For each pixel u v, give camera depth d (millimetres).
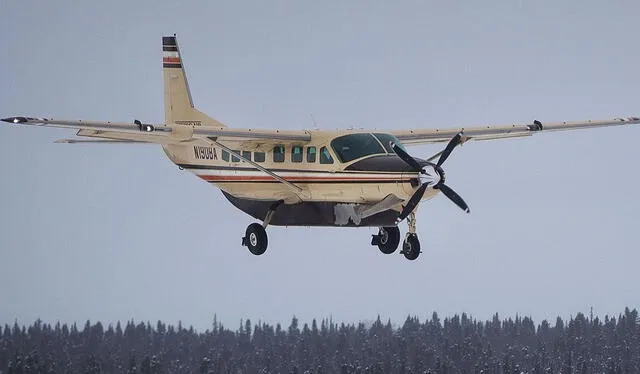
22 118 104875
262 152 118438
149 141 117000
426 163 107812
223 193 125312
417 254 110625
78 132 111938
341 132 114438
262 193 119500
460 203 107500
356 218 112875
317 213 116000
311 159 114562
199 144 118312
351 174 111250
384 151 111500
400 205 110250
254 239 120438
